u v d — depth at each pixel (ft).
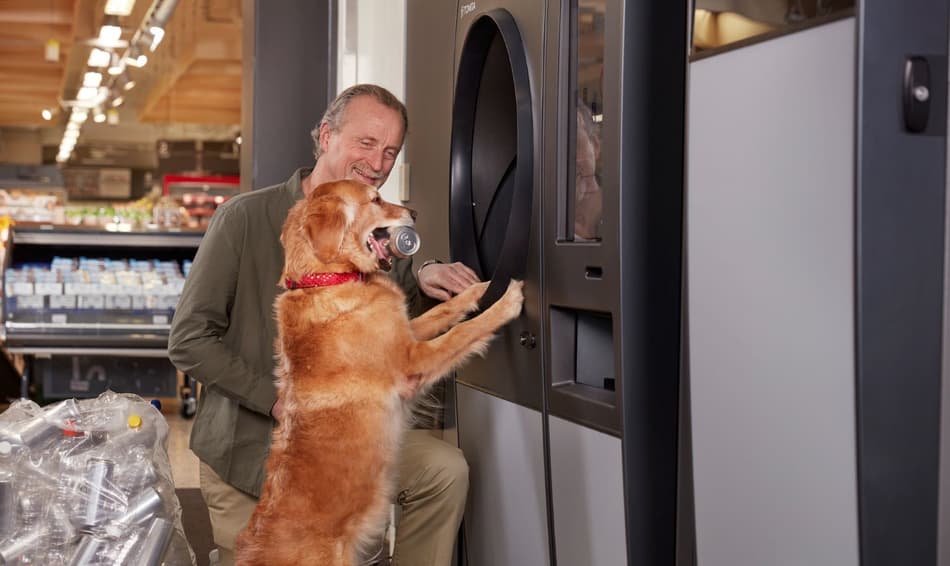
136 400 8.89
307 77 14.55
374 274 8.02
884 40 4.79
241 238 8.92
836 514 5.01
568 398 7.38
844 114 4.84
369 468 7.72
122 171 76.69
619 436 6.72
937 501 5.02
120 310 21.30
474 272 9.43
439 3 10.28
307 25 14.51
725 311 5.72
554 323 7.60
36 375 22.09
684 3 6.68
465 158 9.69
